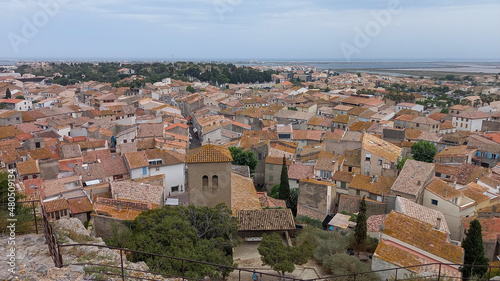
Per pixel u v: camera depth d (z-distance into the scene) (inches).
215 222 1380.4
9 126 3804.1
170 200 2394.2
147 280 768.9
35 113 4867.1
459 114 5004.9
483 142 3299.7
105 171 2568.9
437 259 1248.2
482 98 7273.6
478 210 2084.2
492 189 2301.9
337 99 6988.2
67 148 3006.9
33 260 736.3
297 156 3390.7
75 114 5177.2
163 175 2608.3
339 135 3722.9
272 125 4495.6
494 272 1301.7
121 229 1493.6
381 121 4813.0
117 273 761.0
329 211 2262.6
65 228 956.6
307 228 1726.1
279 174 2876.5
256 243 1632.6
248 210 1723.7
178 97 7332.7
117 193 1959.9
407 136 3924.7
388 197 2091.5
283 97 7249.0
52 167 2704.2
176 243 1163.3
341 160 2957.7
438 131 4542.3
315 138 3828.7
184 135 4192.9
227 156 1620.3
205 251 1181.1
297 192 2508.6
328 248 1486.2
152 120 4756.4
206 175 1611.7
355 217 1989.4
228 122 4512.8
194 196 1627.7
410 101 7204.7
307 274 1370.6
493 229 1690.5
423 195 2166.6
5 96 6702.8
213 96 6717.5
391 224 1398.9
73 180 2251.5
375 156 2815.0
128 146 3147.1
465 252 1385.3
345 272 1266.0
